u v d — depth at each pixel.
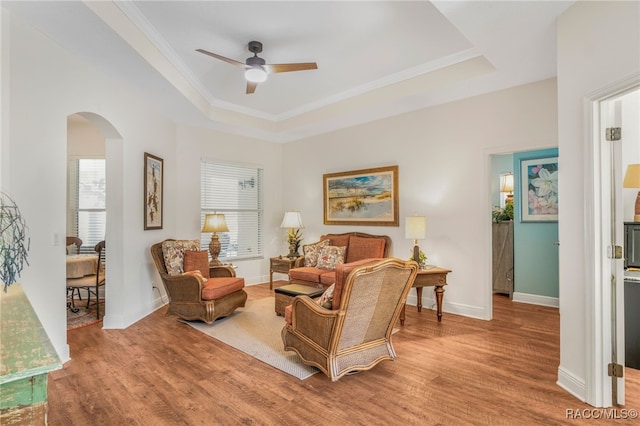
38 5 2.35
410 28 3.14
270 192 6.64
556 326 3.83
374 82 4.44
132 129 4.05
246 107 5.45
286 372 2.72
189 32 3.19
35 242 2.64
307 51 3.58
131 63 3.25
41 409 0.92
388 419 2.08
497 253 5.35
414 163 4.78
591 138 2.20
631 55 1.91
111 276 3.84
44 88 2.73
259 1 2.72
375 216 5.21
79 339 3.46
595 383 2.19
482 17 2.51
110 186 3.87
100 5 2.52
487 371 2.71
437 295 4.02
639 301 2.70
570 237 2.39
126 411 2.17
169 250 4.26
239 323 3.99
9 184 2.43
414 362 2.89
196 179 5.55
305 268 5.09
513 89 3.90
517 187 5.09
